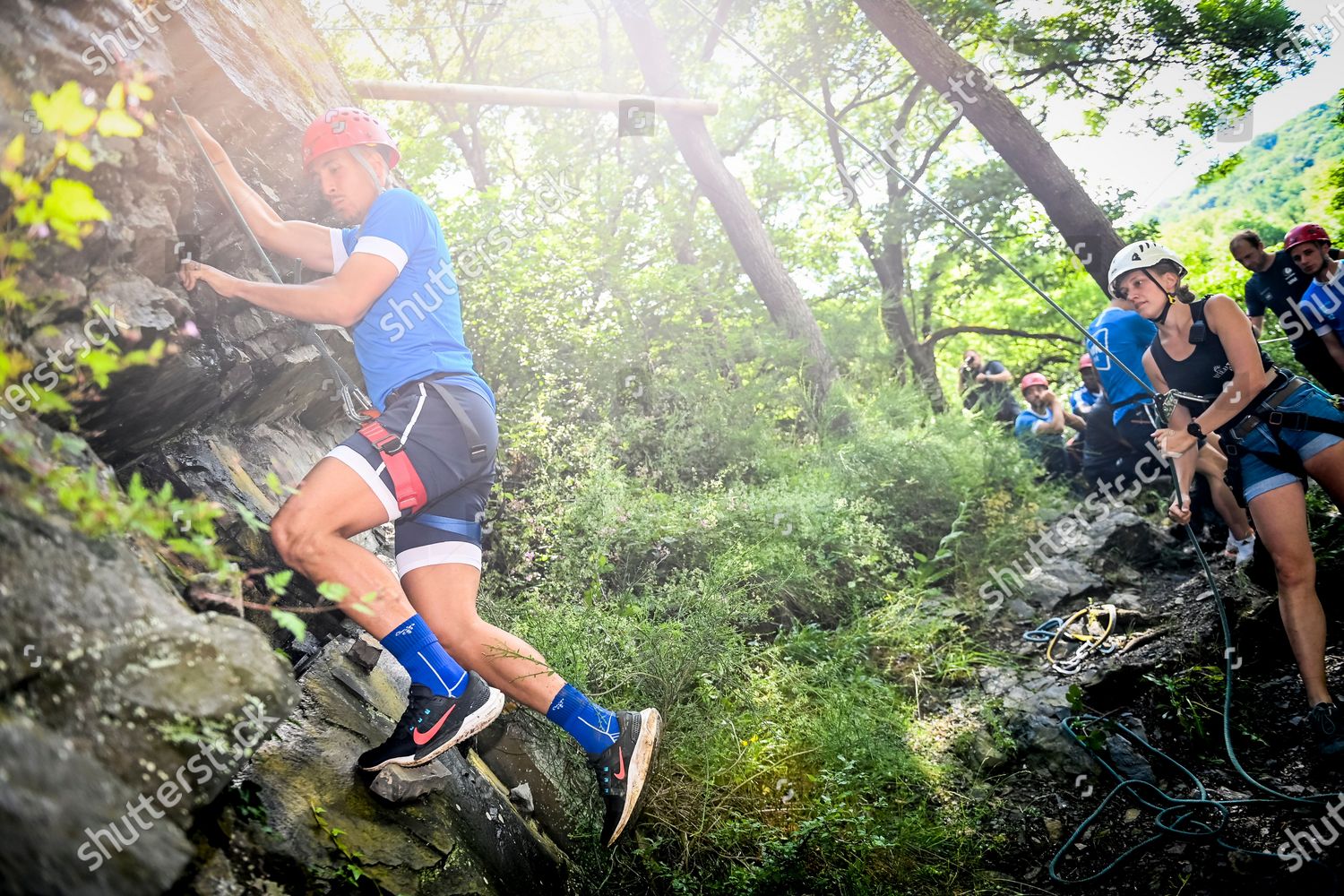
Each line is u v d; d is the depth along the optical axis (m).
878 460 5.61
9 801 1.21
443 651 2.20
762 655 3.84
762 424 5.95
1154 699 3.69
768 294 8.00
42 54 1.78
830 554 4.63
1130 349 4.86
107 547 1.63
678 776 3.12
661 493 4.79
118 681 1.50
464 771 2.60
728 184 8.16
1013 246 13.68
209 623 1.72
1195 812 3.10
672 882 2.77
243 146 2.72
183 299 2.24
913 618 4.45
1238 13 9.05
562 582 3.79
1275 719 3.50
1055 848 3.13
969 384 8.72
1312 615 3.23
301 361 2.81
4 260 1.60
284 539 2.06
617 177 11.68
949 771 3.51
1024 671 4.10
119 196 2.00
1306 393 3.29
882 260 14.18
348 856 1.98
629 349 5.94
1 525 1.44
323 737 2.21
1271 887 2.71
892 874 2.95
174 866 1.40
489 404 2.38
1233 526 4.51
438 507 2.30
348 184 2.42
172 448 2.42
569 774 3.09
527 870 2.54
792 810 3.13
